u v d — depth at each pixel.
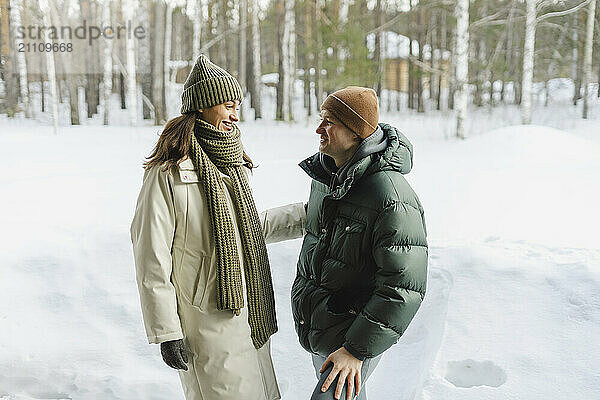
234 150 1.89
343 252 1.80
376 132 1.79
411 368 2.55
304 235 2.25
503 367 2.42
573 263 3.21
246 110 23.08
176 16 25.09
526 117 13.96
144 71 21.28
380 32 22.28
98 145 11.53
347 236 1.78
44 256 3.69
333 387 1.69
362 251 1.78
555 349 2.50
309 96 19.28
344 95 1.79
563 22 18.94
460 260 3.36
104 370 2.65
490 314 2.81
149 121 20.58
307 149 10.85
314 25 19.36
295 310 1.98
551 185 6.35
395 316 1.66
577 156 9.14
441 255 3.46
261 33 27.16
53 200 5.56
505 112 19.22
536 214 5.06
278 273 3.39
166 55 19.25
